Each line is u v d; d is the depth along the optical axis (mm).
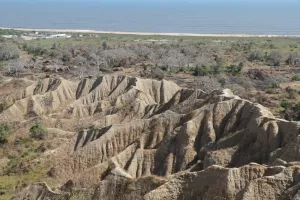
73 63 145750
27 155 68062
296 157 46688
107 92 91000
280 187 38406
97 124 74750
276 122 53688
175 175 47781
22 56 161750
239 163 52844
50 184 56969
